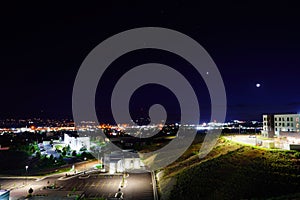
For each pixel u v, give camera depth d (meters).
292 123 99.94
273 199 52.62
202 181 71.00
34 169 124.12
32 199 70.94
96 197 74.75
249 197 56.94
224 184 65.38
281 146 81.00
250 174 65.25
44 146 199.12
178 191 71.06
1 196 68.12
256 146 84.75
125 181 92.31
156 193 77.31
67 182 94.56
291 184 57.16
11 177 107.38
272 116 109.19
